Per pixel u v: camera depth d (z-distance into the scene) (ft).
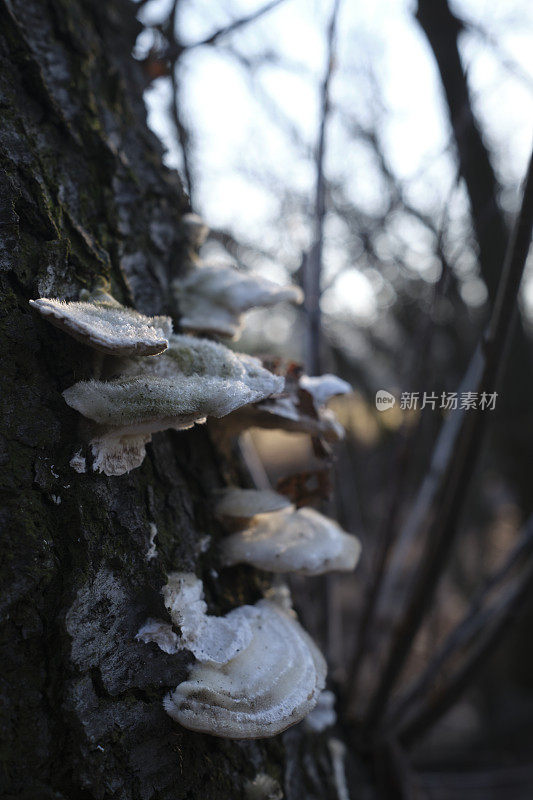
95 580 0.85
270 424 1.05
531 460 3.20
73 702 0.82
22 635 0.81
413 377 1.42
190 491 1.04
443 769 2.57
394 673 1.42
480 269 2.53
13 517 0.82
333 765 1.28
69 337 0.88
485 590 1.53
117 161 1.09
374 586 1.44
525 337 3.17
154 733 0.87
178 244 1.16
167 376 0.90
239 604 1.04
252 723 0.87
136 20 1.31
